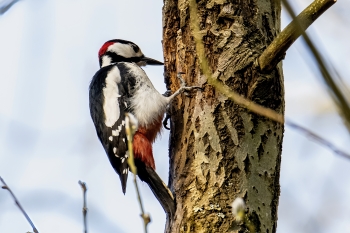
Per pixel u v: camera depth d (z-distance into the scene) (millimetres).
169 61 10109
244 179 8453
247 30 9125
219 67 8969
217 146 8664
